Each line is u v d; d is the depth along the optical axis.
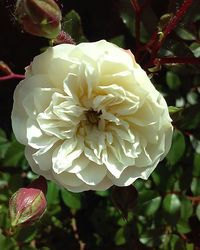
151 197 0.18
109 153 0.12
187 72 0.17
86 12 0.19
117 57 0.11
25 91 0.12
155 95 0.12
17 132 0.12
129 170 0.12
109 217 0.19
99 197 0.20
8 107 0.19
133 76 0.11
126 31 0.19
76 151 0.12
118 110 0.12
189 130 0.18
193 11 0.16
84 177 0.12
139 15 0.16
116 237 0.19
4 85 0.20
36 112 0.12
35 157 0.12
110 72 0.12
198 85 0.18
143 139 0.12
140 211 0.18
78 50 0.11
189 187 0.18
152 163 0.12
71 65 0.12
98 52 0.11
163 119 0.12
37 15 0.12
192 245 0.19
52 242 0.20
